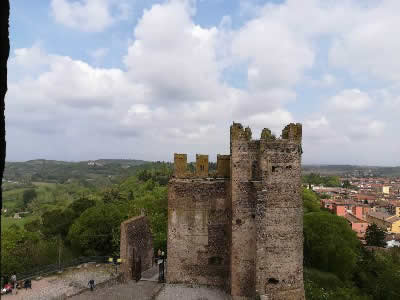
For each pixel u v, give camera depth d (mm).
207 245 34594
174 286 33969
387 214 149625
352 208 153625
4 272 44938
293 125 30156
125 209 77312
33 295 33062
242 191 31078
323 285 54781
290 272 29766
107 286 35156
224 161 35094
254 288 30359
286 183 29969
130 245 37469
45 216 75062
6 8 4574
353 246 64375
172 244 34938
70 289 34719
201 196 34688
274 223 29750
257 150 31016
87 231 59719
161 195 99125
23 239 59344
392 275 59938
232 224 31141
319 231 61688
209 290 33094
